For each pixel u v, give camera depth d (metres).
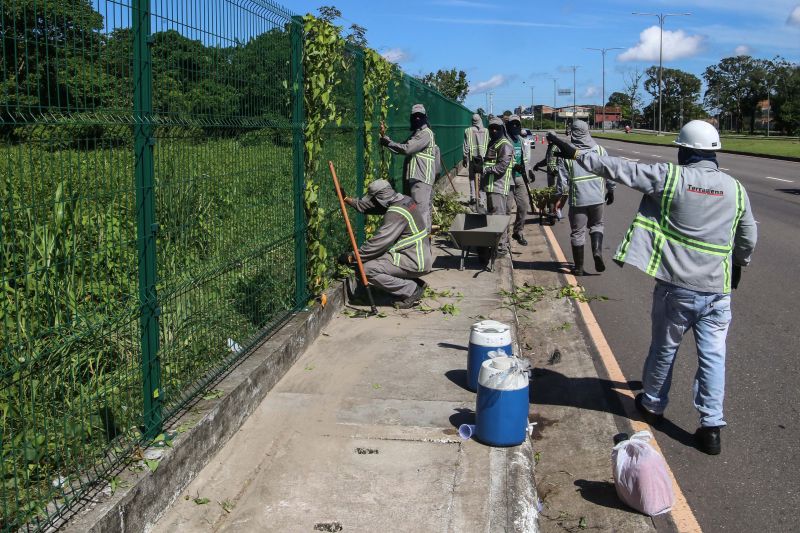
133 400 4.06
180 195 4.39
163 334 4.32
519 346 6.54
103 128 3.53
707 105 131.75
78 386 3.90
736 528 4.08
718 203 4.77
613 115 144.88
